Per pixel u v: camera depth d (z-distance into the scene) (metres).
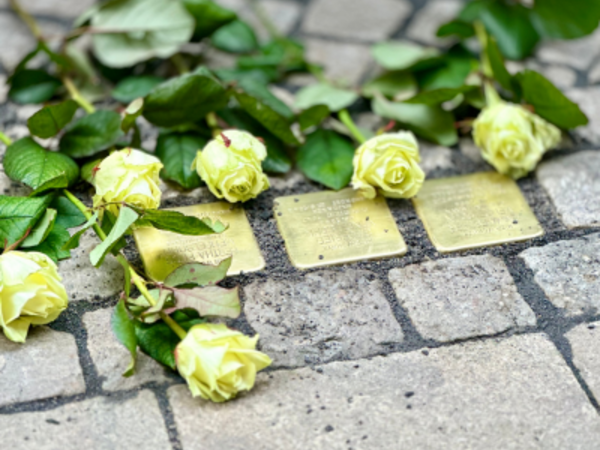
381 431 1.23
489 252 1.36
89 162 1.38
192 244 1.33
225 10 1.50
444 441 1.22
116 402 1.23
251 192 1.34
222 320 1.28
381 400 1.25
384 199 1.39
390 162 1.35
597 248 1.37
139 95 1.47
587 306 1.32
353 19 1.65
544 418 1.24
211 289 1.22
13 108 1.48
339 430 1.22
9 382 1.24
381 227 1.37
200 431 1.22
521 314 1.31
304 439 1.22
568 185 1.43
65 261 1.32
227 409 1.23
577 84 1.56
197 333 1.20
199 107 1.38
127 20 1.50
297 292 1.31
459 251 1.36
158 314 1.23
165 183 1.40
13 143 1.37
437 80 1.51
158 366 1.26
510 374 1.27
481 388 1.26
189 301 1.21
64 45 1.49
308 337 1.28
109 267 1.32
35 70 1.48
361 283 1.33
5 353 1.25
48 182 1.30
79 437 1.21
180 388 1.25
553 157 1.46
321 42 1.62
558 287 1.33
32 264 1.23
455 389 1.26
